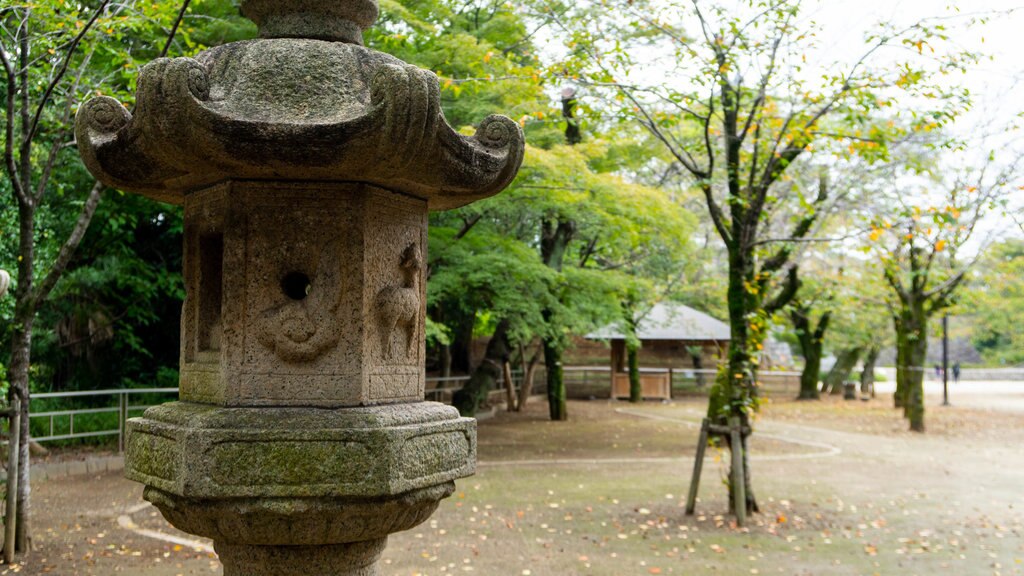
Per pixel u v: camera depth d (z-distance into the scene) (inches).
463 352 1070.4
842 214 629.6
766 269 475.5
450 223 615.8
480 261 569.0
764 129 496.4
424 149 143.8
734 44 385.1
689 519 396.2
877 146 372.5
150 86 136.7
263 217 156.0
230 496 143.7
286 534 151.3
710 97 383.9
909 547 347.9
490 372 868.6
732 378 400.8
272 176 152.9
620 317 733.9
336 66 152.9
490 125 169.5
